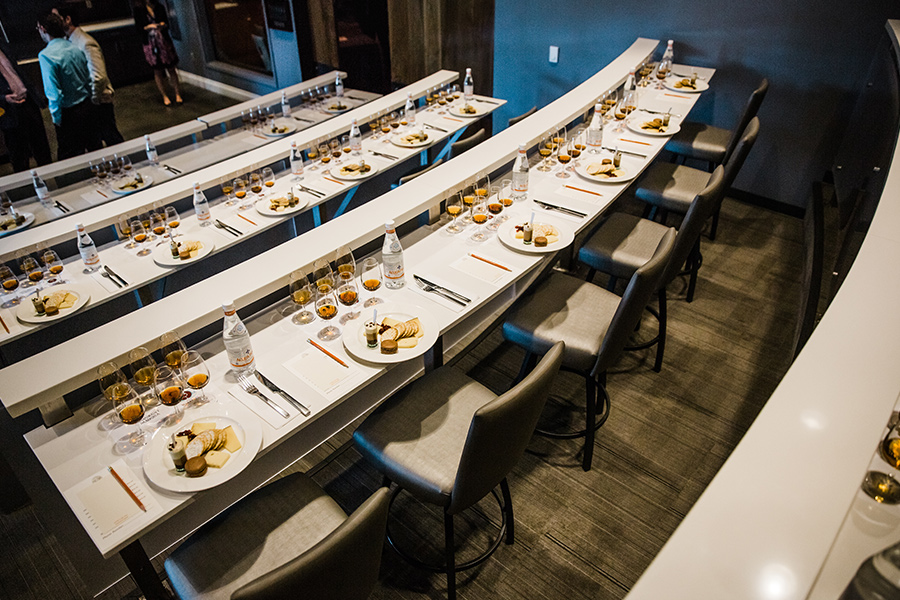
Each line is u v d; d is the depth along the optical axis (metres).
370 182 4.09
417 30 6.36
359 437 1.90
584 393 2.84
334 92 5.62
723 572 0.83
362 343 1.92
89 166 4.11
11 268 2.94
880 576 0.75
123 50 4.87
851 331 1.34
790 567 0.84
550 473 2.45
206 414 1.71
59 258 2.96
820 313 2.64
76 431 1.70
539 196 2.79
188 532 1.76
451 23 6.14
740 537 0.89
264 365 1.87
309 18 6.05
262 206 3.30
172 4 5.07
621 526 2.24
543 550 2.16
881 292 1.48
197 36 5.38
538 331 2.31
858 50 3.73
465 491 1.68
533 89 5.51
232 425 1.65
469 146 3.63
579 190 2.83
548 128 3.14
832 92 3.92
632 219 3.01
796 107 4.09
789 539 0.88
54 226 2.95
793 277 3.63
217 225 3.16
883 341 1.32
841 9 3.70
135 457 1.61
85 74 4.46
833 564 0.91
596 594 2.02
